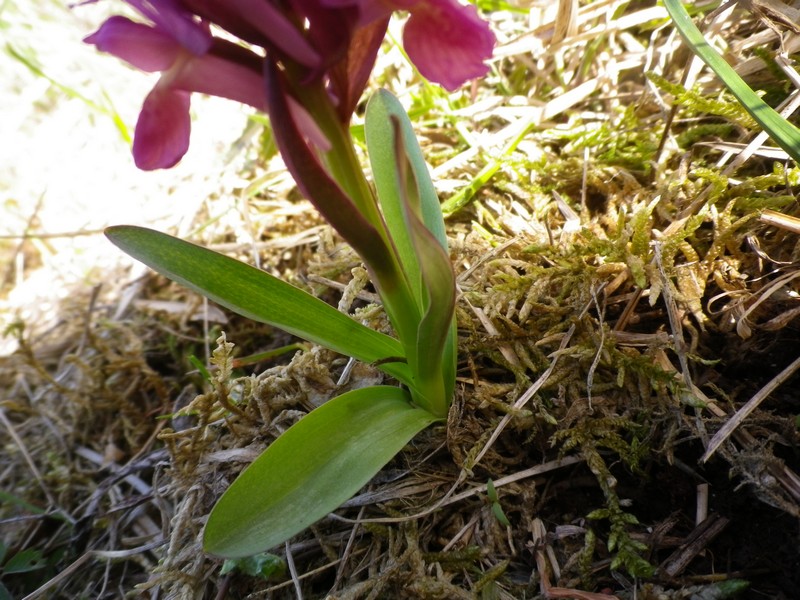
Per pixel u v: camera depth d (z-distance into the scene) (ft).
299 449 0.31
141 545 0.43
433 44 0.28
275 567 0.34
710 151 0.46
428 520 0.35
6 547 0.45
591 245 0.40
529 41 0.55
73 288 0.67
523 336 0.39
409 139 0.38
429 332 0.30
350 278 0.49
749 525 0.31
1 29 0.83
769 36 0.45
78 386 0.54
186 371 0.53
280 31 0.24
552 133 0.53
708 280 0.39
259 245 0.56
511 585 0.32
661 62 0.51
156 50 0.25
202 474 0.40
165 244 0.34
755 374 0.35
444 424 0.37
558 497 0.35
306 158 0.26
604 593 0.31
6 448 0.54
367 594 0.32
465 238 0.47
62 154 0.84
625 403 0.36
